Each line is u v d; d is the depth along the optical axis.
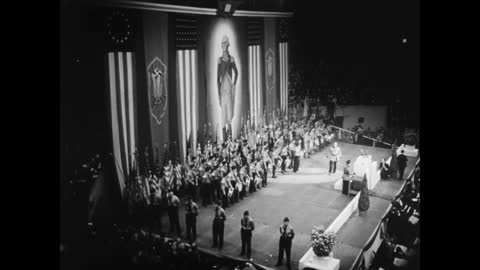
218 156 22.78
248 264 14.44
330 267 14.33
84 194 16.91
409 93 36.38
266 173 23.36
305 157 28.44
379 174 24.02
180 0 21.80
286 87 34.62
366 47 39.00
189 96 23.61
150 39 20.52
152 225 18.14
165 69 21.70
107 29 18.12
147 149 20.50
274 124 30.77
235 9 25.42
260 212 19.89
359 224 18.53
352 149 29.91
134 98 19.67
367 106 36.25
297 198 21.61
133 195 18.69
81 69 17.14
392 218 17.44
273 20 31.80
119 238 15.05
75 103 16.97
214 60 25.55
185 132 23.52
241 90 28.67
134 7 19.05
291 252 16.16
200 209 20.22
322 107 36.19
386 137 30.67
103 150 18.33
